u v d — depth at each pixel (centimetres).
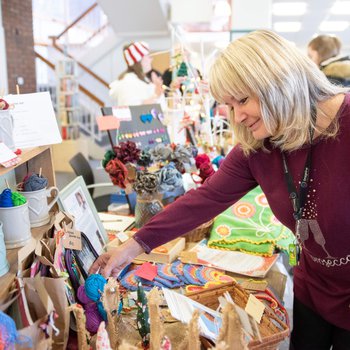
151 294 89
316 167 99
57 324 88
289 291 162
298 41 1251
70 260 107
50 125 120
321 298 116
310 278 119
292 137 97
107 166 165
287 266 233
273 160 108
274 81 88
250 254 154
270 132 95
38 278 87
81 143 704
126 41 825
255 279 138
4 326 72
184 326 105
